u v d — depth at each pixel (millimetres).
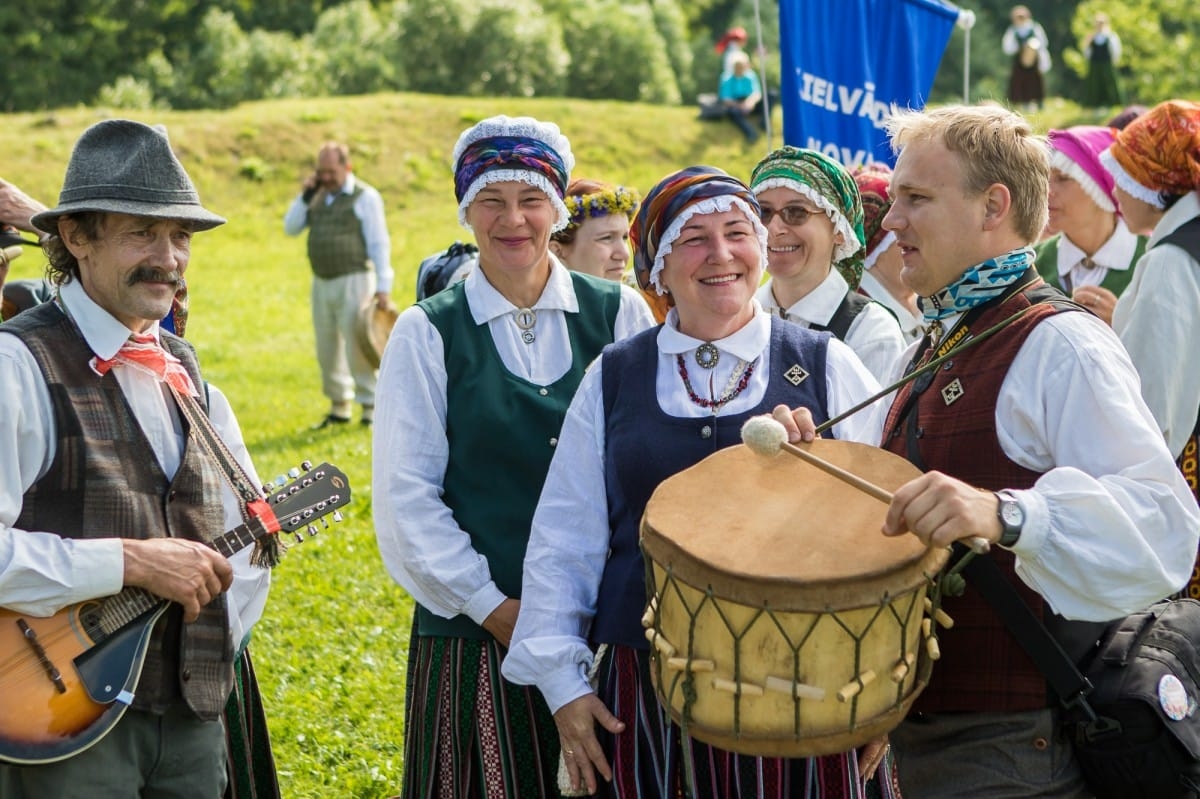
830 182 4133
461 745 3447
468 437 3498
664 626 2721
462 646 3463
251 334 14461
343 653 5688
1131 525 2617
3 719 2875
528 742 3424
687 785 2838
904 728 3000
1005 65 47219
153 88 35438
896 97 5770
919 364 3115
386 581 6570
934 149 2941
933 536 2547
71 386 2990
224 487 3217
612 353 3203
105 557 2906
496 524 3475
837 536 2656
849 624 2539
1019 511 2600
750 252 3082
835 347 3178
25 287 4723
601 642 3084
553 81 34094
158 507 3062
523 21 33781
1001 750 2867
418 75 33500
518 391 3510
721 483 2832
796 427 2920
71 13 40000
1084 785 2910
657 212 3105
